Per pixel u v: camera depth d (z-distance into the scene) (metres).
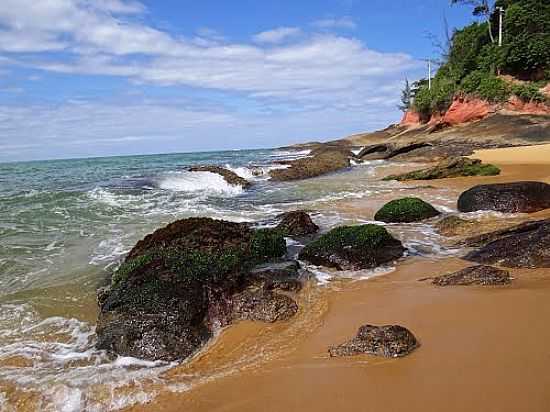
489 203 12.70
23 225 13.70
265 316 6.43
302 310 6.72
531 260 7.74
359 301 6.91
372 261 8.66
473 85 48.31
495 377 4.34
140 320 6.08
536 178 19.06
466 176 21.52
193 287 6.67
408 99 88.69
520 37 48.25
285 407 4.28
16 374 5.38
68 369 5.47
